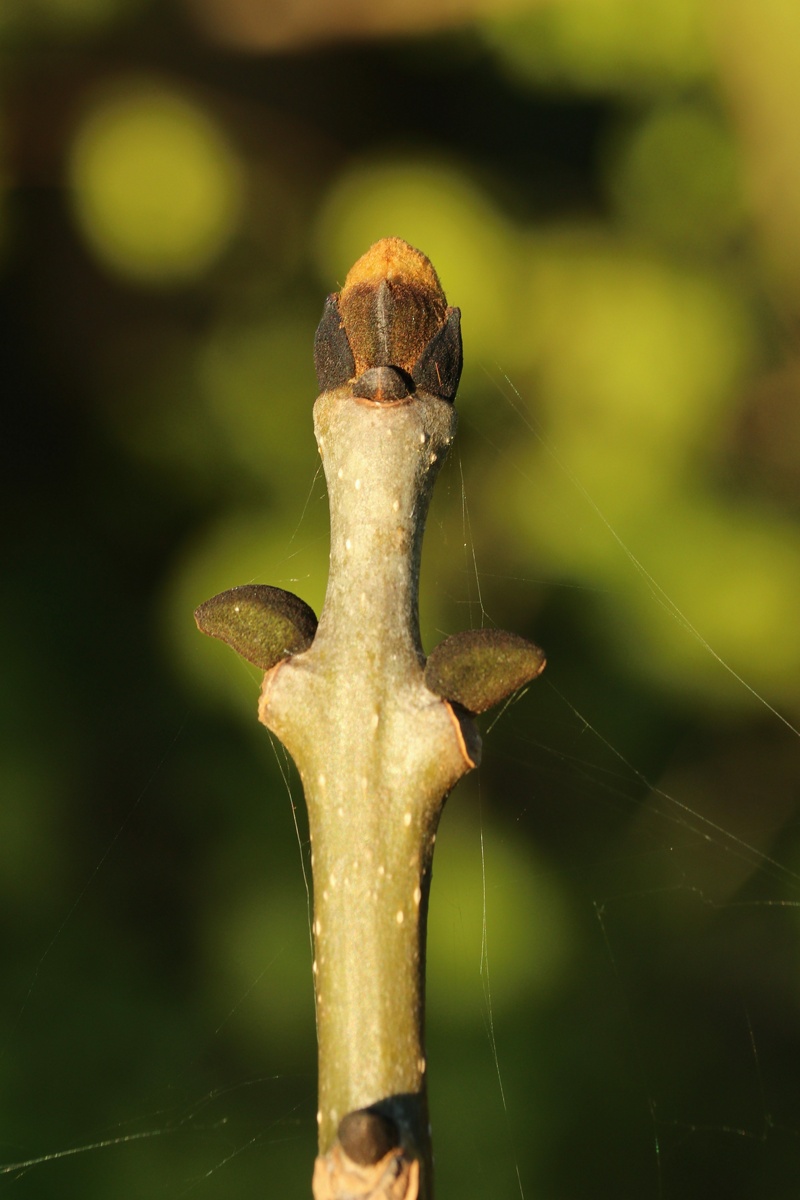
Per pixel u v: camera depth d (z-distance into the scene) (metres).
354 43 0.68
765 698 0.57
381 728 0.22
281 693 0.22
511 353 0.59
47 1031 0.46
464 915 0.52
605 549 0.57
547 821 0.56
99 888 0.50
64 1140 0.44
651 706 0.57
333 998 0.22
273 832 0.51
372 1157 0.21
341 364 0.23
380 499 0.22
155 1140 0.45
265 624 0.22
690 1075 0.51
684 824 0.57
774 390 0.62
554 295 0.60
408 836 0.22
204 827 0.51
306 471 0.59
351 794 0.22
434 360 0.22
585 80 0.64
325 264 0.62
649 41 0.61
